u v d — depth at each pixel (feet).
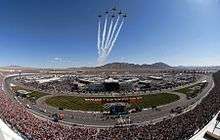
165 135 190.08
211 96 367.66
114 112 352.69
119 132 217.77
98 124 290.15
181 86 633.20
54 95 506.89
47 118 313.73
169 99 460.14
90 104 417.28
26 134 193.57
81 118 320.70
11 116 239.50
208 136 178.50
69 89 592.19
